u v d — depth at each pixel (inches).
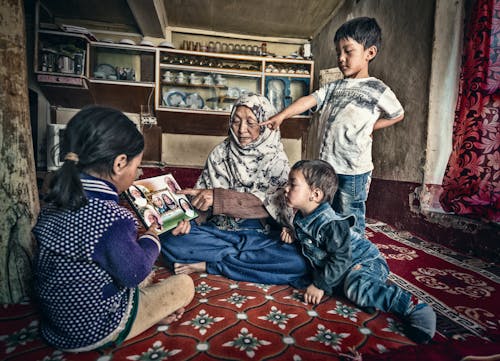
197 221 81.0
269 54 228.7
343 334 50.4
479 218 97.1
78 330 40.7
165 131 234.2
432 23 118.6
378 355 44.8
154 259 46.4
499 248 87.6
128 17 211.2
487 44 93.0
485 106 94.7
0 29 59.0
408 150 132.7
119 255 39.2
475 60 96.3
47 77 184.9
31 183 63.8
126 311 44.4
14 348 45.1
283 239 71.4
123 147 41.5
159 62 210.1
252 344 47.1
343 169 86.0
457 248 102.5
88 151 39.5
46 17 205.0
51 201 38.3
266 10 203.9
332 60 203.5
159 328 51.1
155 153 227.8
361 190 86.7
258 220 79.5
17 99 61.1
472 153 97.5
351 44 81.9
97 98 211.8
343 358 43.9
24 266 61.0
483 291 69.2
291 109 86.0
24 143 62.3
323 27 220.1
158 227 62.7
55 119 211.9
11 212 60.0
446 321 55.8
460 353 45.4
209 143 241.4
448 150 119.4
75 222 37.9
